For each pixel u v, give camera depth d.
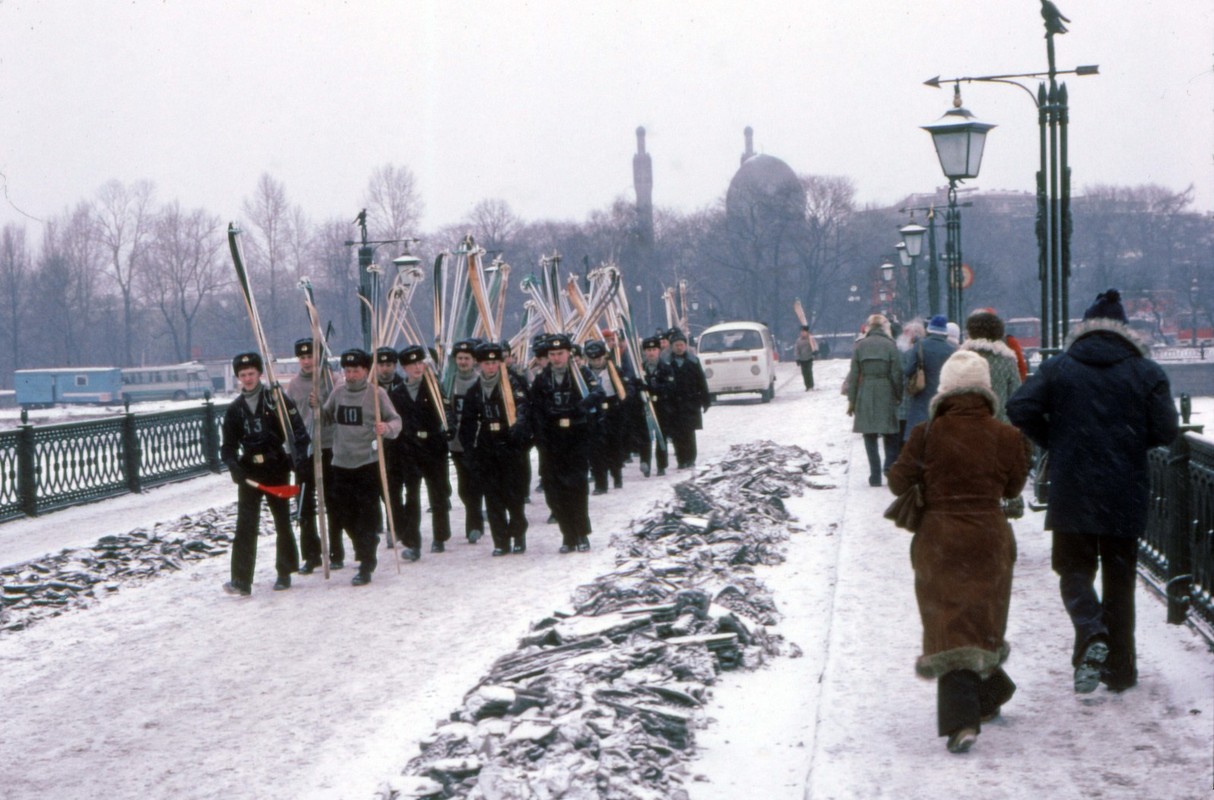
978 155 13.30
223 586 10.05
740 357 31.19
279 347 107.50
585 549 11.10
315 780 5.45
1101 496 5.51
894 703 5.75
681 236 112.81
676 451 18.00
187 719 6.50
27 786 5.58
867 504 12.49
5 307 110.12
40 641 8.58
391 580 10.21
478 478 11.12
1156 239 140.38
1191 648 6.20
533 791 4.72
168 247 109.81
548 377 11.09
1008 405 5.80
